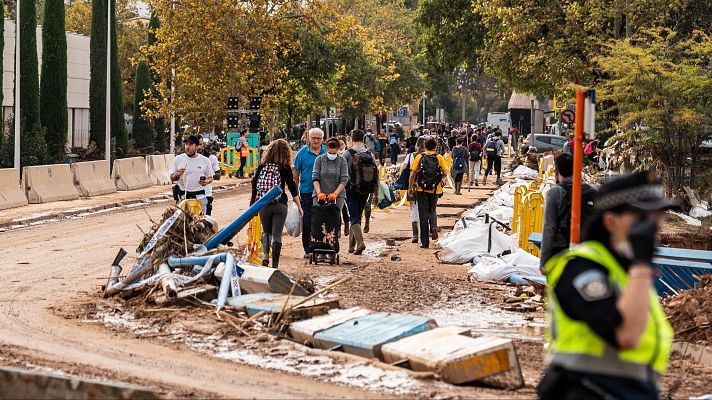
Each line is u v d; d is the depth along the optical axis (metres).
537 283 15.60
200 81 52.22
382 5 100.88
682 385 10.02
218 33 51.34
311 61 59.00
